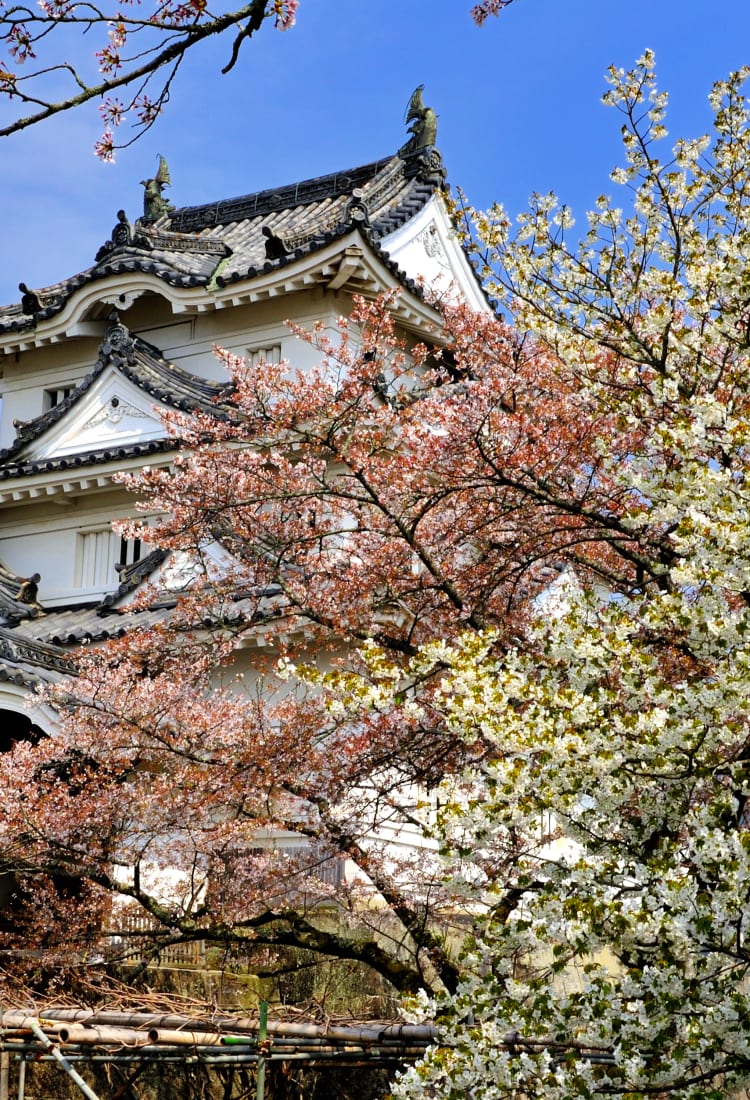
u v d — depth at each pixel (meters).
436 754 12.20
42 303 29.25
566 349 10.74
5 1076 10.11
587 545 13.67
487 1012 7.07
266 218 31.61
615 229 11.27
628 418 10.36
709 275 9.34
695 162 11.33
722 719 7.31
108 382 26.06
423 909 13.48
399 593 12.73
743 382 9.97
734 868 6.32
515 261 11.11
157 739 14.34
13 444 27.17
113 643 15.38
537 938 6.98
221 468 14.02
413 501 12.44
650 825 7.59
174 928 13.84
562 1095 6.67
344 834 12.95
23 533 26.86
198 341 27.09
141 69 6.53
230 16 6.66
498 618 12.91
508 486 12.20
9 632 19.66
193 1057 9.77
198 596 14.76
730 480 8.20
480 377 14.78
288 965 15.27
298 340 25.42
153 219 32.97
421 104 29.44
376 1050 10.18
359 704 8.38
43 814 14.52
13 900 18.45
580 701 7.43
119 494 25.67
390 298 16.36
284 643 14.55
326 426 13.62
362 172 30.48
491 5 8.77
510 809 7.15
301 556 13.97
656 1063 6.50
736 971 6.77
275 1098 12.08
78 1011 10.62
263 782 12.96
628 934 6.78
